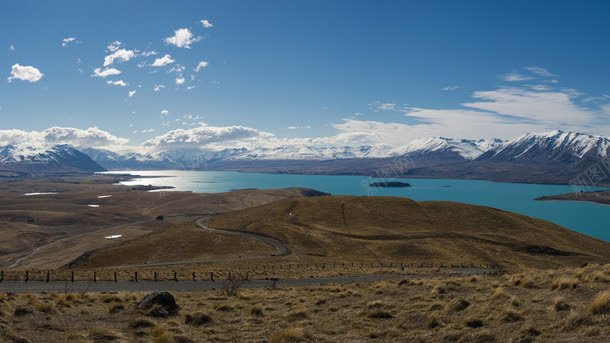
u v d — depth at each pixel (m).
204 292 38.59
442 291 26.92
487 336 15.23
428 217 166.12
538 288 24.50
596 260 114.38
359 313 22.27
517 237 146.50
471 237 135.25
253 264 85.38
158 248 116.12
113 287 44.91
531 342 14.08
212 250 113.38
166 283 48.81
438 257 106.56
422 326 18.34
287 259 95.44
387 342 16.73
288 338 17.91
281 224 148.50
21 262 155.25
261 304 27.83
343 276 59.12
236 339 18.92
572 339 13.62
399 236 136.00
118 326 21.17
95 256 111.19
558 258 117.88
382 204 181.75
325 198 193.00
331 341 17.53
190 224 157.62
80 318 22.78
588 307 15.81
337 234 139.75
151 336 19.34
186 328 21.27
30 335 18.69
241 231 137.75
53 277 51.34
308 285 47.41
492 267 84.94
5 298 27.66
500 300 20.34
